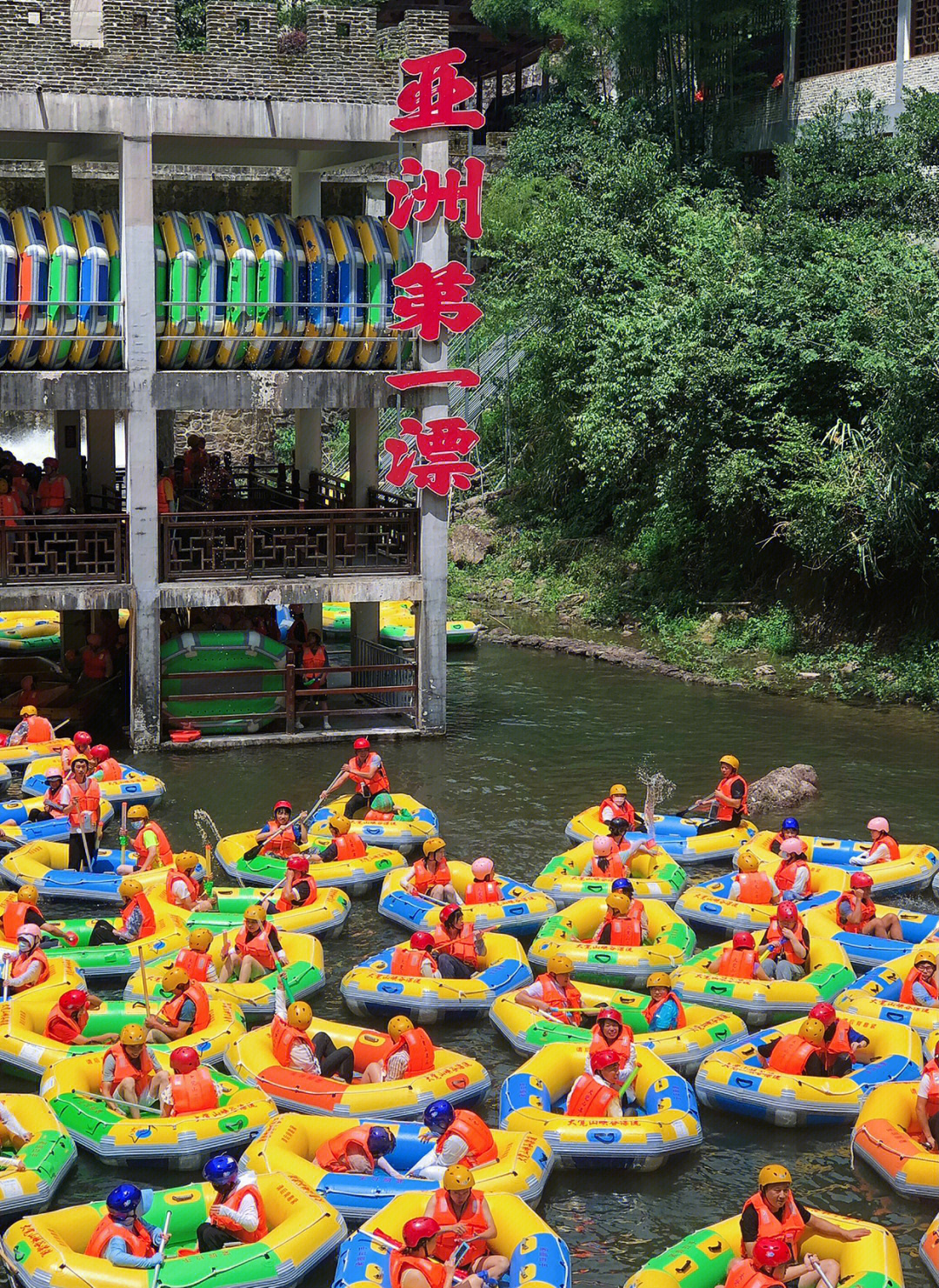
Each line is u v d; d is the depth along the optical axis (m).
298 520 22.58
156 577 21.69
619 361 30.39
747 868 16.67
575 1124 11.70
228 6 20.62
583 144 40.16
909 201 33.03
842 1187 11.62
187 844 18.58
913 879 17.39
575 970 14.94
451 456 22.61
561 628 32.22
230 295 21.50
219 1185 10.39
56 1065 12.39
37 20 19.98
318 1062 12.66
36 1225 10.13
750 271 29.22
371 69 21.31
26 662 25.80
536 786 21.05
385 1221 10.09
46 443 40.28
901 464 25.55
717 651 29.22
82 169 30.23
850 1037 13.11
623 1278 10.49
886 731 24.06
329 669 23.19
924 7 35.09
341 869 17.20
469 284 22.08
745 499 29.14
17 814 18.98
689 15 38.53
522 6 43.09
